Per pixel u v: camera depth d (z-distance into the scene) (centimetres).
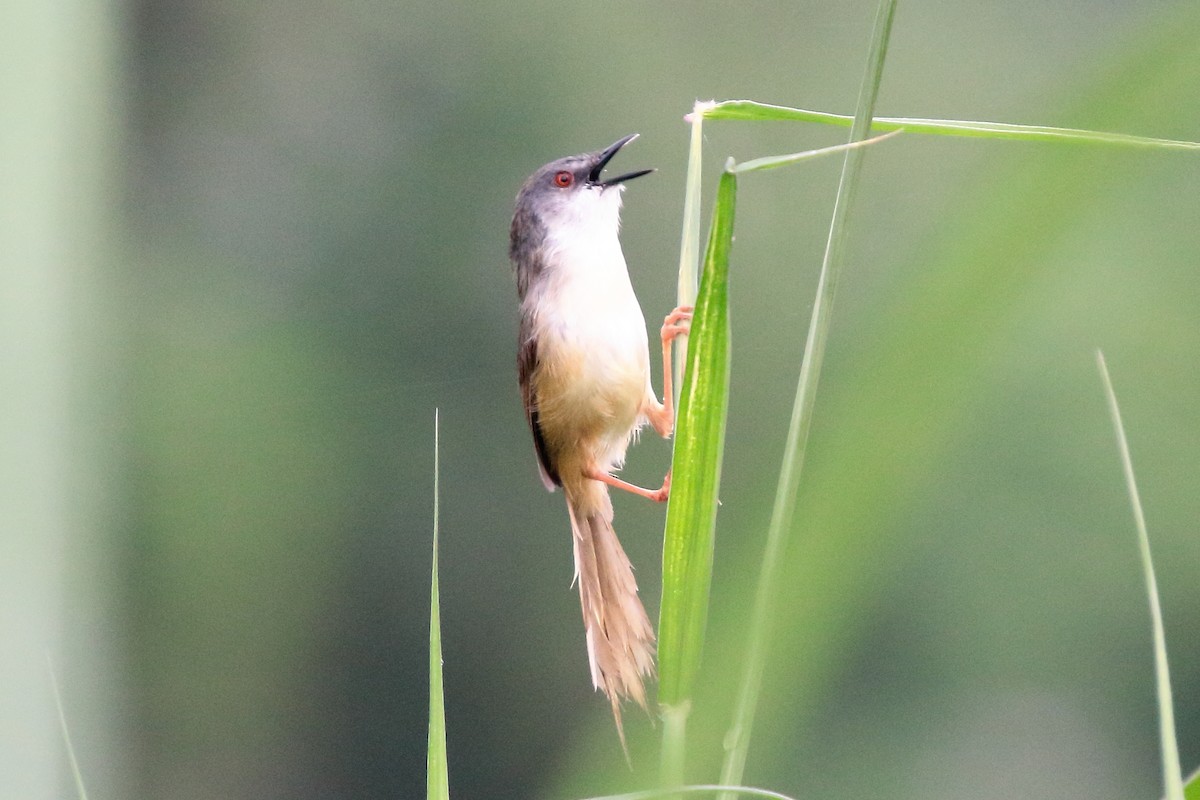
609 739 173
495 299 1750
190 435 1606
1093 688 1305
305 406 1666
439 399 1703
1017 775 1260
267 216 1770
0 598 565
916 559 1258
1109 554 1289
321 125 1817
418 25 1805
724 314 240
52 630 589
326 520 1636
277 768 1611
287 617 1605
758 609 160
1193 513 1309
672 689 237
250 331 1688
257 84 1819
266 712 1600
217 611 1584
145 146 1783
